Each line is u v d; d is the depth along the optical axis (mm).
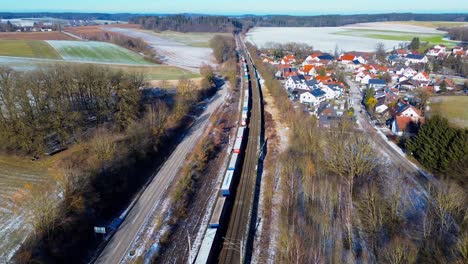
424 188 58188
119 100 82688
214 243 44969
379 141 80500
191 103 107125
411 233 45812
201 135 84688
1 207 48125
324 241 44781
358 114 101688
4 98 67438
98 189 52688
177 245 45719
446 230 45312
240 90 130875
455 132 61344
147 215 51750
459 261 37469
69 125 69000
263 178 64250
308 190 55344
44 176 56625
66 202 46312
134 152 64938
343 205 53094
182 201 55406
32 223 42562
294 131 83875
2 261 38531
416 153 69312
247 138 83000
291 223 48844
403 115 88688
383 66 174750
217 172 66438
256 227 49969
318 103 110750
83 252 43531
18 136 62375
